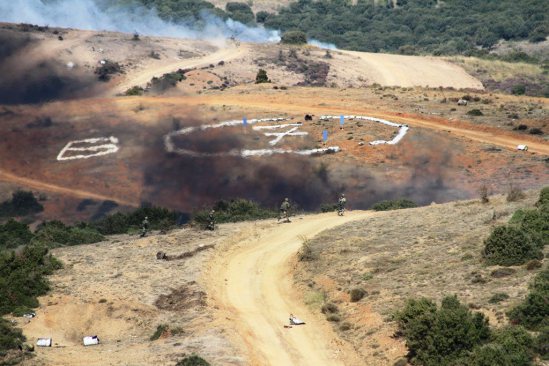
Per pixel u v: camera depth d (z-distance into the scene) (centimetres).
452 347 4125
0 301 5500
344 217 7562
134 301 5516
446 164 10094
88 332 5250
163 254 6488
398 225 6644
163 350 4647
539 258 5094
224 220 8012
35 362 4538
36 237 7744
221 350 4575
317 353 4591
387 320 4688
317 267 5888
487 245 5275
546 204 5950
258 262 6294
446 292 4872
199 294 5566
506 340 4009
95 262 6531
